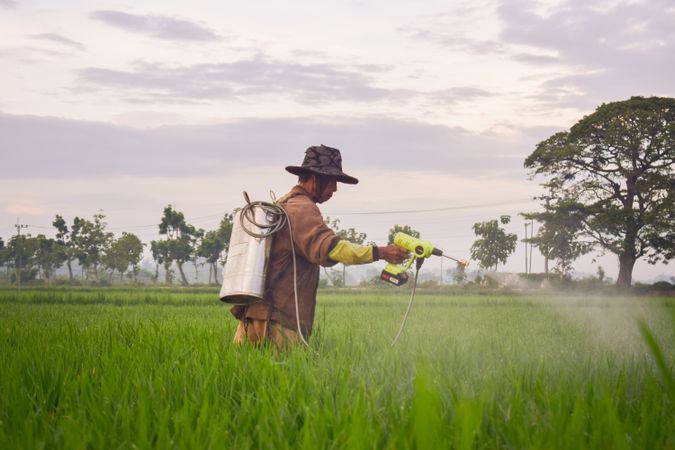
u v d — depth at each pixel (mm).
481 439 2371
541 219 79500
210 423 2629
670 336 7496
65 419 2773
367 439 2264
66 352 4922
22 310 19891
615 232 75625
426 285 77062
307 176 5195
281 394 3182
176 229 129750
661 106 80500
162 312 17734
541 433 2348
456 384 3326
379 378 3650
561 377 3475
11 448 2391
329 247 4789
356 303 27891
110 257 129125
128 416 2764
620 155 79750
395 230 116438
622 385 3223
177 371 3828
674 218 75250
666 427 2529
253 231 4871
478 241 105500
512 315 14516
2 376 3836
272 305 4922
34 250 143000
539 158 83500
